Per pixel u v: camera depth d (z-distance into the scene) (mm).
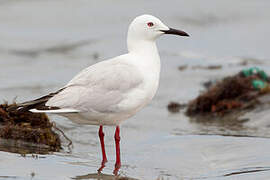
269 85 17453
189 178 10500
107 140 13484
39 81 19688
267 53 24766
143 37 11477
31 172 9930
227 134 13867
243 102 16781
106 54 24547
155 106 17781
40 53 24500
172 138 13508
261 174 10383
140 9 31516
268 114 15445
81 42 26281
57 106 10633
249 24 29812
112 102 10766
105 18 29969
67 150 12117
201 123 15609
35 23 28812
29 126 12516
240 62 23094
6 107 12812
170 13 30812
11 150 11281
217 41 27000
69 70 21766
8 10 30500
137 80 10914
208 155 11961
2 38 26109
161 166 11320
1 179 9414
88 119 11086
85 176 10070
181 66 22703
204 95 17172
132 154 12234
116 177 9992
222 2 33031
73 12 30797
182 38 27422
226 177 10438
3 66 22109
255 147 12164
